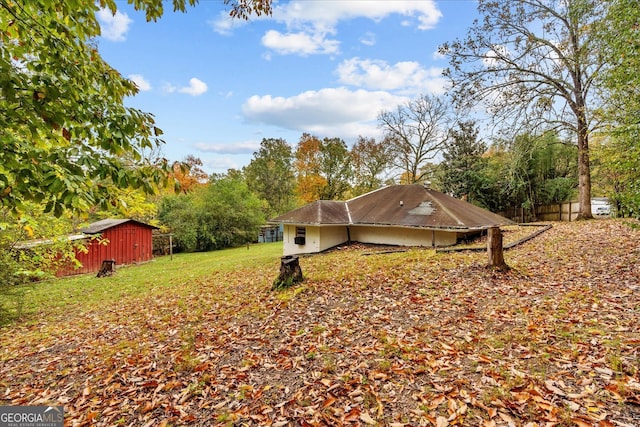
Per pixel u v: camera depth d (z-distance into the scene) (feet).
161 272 47.52
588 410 8.30
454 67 51.65
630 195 18.83
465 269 23.03
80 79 9.30
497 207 78.79
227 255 69.82
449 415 8.73
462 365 11.04
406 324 15.10
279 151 130.21
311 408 9.79
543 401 8.78
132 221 64.13
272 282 27.32
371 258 34.86
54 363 15.99
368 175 113.60
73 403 11.91
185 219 86.79
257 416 9.75
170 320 20.70
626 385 9.00
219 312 20.86
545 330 12.90
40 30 8.84
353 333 14.70
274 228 121.39
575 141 59.16
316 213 50.67
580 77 47.93
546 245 31.09
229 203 94.27
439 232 43.16
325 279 24.77
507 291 18.15
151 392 11.93
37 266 33.63
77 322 23.89
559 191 68.44
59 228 30.55
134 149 9.86
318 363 12.38
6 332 22.91
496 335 12.99
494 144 55.31
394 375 10.91
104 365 14.87
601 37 23.34
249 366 12.82
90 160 8.82
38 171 7.75
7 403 12.21
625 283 17.40
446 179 82.89
